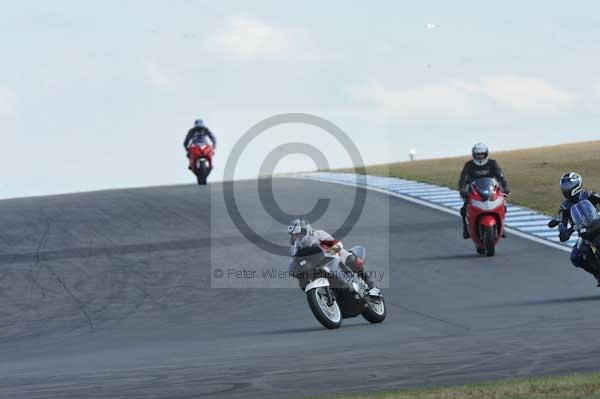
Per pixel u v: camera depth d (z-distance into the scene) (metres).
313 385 30.44
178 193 119.94
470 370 31.72
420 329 45.31
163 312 59.75
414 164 155.12
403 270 69.62
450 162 155.88
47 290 68.81
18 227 99.00
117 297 65.44
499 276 65.25
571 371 30.39
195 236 88.06
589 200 53.62
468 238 83.12
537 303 52.94
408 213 98.56
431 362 33.69
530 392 26.03
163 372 35.28
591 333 39.09
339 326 47.81
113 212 105.94
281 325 51.16
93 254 81.44
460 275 66.50
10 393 32.41
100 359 41.97
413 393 27.09
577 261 53.47
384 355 36.09
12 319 60.50
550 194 106.12
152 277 71.31
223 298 63.00
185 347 44.19
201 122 132.25
